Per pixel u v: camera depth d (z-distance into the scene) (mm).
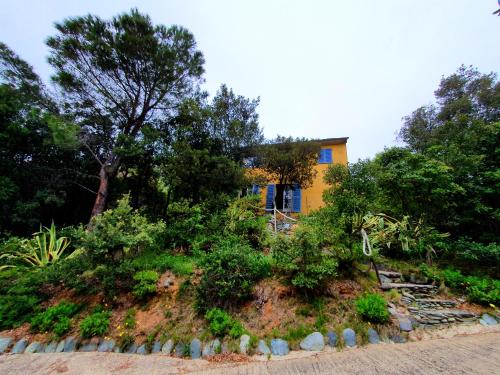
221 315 3736
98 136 8938
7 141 7383
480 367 2611
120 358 3453
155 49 8219
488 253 4574
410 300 4059
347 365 2863
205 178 7387
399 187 5672
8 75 7539
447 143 6941
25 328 4113
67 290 4770
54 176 8367
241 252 4477
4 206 7055
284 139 10625
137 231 5051
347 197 4988
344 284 4273
